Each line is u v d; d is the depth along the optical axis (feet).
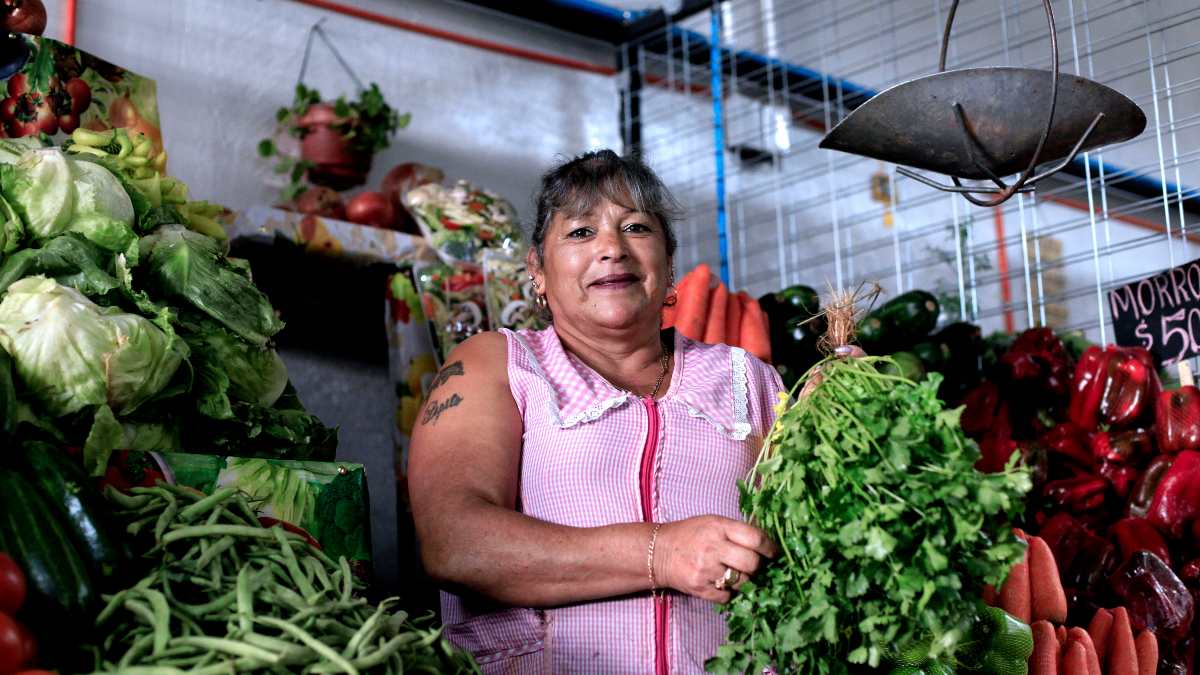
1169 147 16.58
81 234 6.60
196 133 12.24
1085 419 10.45
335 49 13.41
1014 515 5.21
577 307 7.07
